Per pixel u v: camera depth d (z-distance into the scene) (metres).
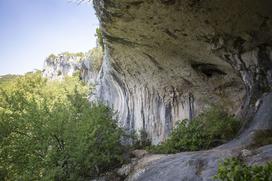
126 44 12.79
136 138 14.99
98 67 29.52
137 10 9.45
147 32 10.91
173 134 11.33
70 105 12.80
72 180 10.40
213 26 9.39
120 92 19.69
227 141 9.61
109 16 10.29
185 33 10.27
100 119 11.95
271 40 9.10
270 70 9.44
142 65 14.59
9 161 10.95
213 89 12.86
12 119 11.52
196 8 8.79
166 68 13.59
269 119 8.52
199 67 12.41
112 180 9.95
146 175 8.26
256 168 3.50
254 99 9.88
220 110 11.62
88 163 10.59
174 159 8.23
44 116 11.38
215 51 10.62
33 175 10.40
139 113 17.45
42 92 32.47
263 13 8.34
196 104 14.02
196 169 7.02
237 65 10.59
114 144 11.66
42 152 11.00
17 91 12.11
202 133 10.44
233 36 9.55
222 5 8.41
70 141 10.94
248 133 8.62
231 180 3.56
